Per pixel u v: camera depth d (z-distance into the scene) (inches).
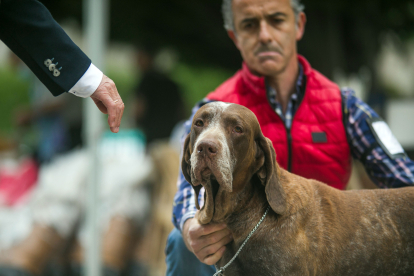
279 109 134.0
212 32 354.6
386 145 127.1
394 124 221.6
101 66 210.5
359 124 130.8
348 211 108.9
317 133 130.8
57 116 327.3
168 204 250.2
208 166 97.7
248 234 105.5
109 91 107.5
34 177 287.0
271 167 104.0
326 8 288.5
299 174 131.9
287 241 102.0
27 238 232.7
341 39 318.7
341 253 105.0
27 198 267.0
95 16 208.1
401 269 107.5
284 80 138.6
